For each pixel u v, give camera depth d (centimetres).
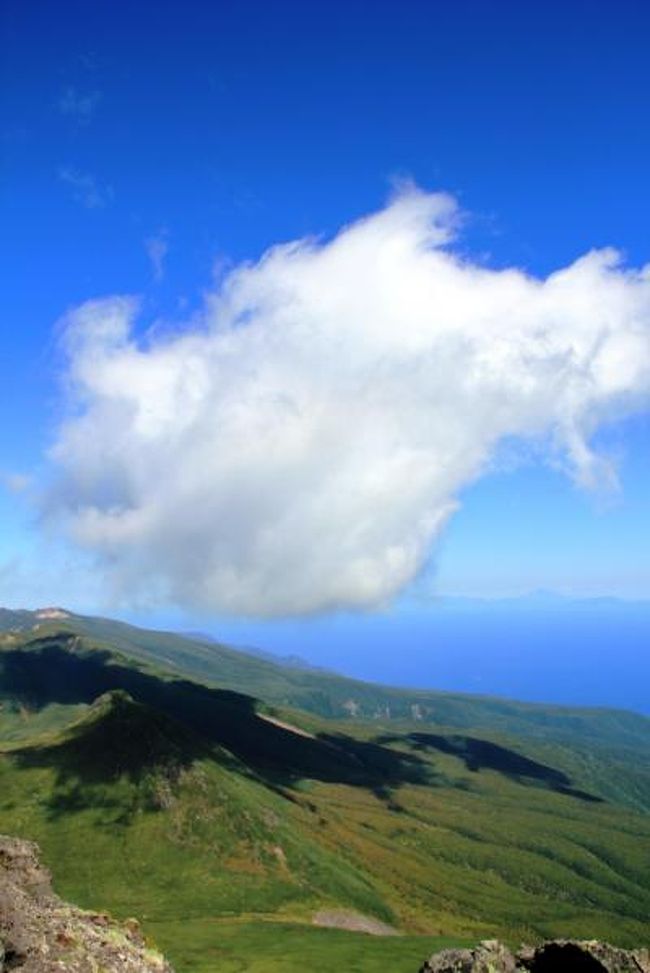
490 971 4878
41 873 5109
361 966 12325
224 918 16988
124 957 4009
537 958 5150
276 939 14325
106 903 17862
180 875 19875
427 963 5084
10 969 3541
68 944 3891
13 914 3931
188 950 13025
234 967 11788
